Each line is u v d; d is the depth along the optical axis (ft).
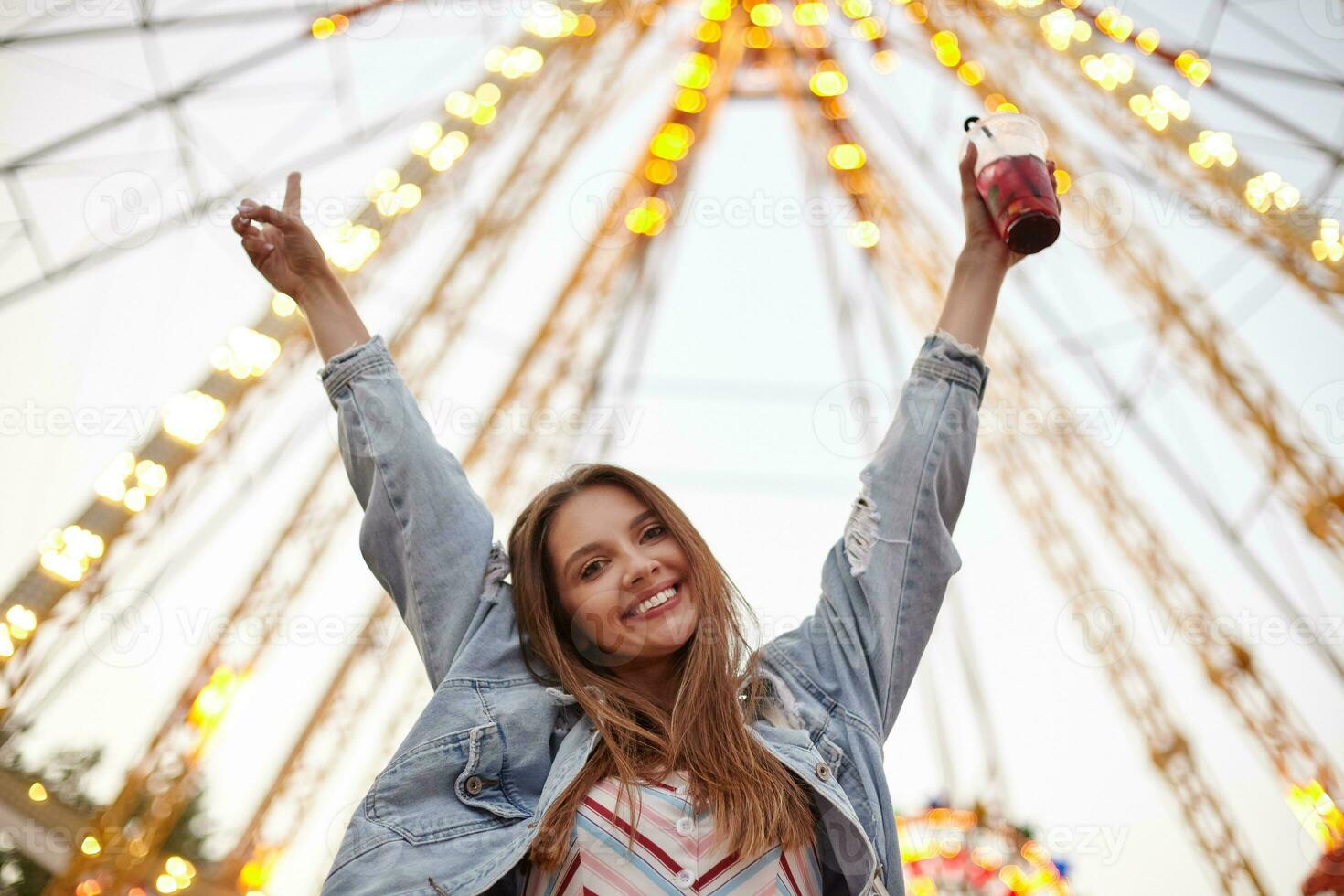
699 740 6.56
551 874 6.16
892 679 7.08
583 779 6.37
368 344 7.82
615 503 7.38
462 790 6.35
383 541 7.38
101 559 23.77
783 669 7.25
